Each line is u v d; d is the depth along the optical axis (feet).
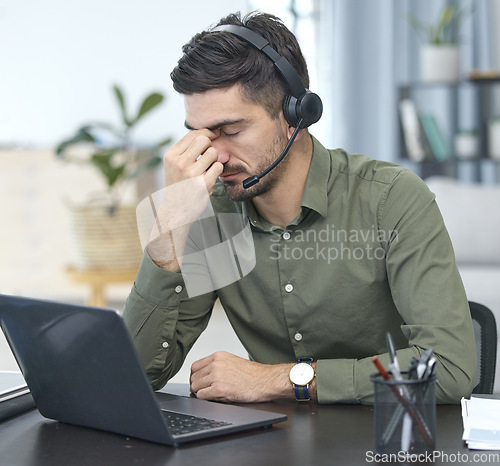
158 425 3.93
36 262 18.57
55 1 19.69
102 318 3.79
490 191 14.29
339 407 4.76
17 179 18.38
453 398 4.82
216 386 4.96
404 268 5.39
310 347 5.85
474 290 12.38
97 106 19.84
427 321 5.14
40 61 19.86
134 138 19.74
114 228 16.15
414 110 17.43
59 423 4.48
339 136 18.72
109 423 4.19
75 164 18.20
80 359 4.05
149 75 19.67
